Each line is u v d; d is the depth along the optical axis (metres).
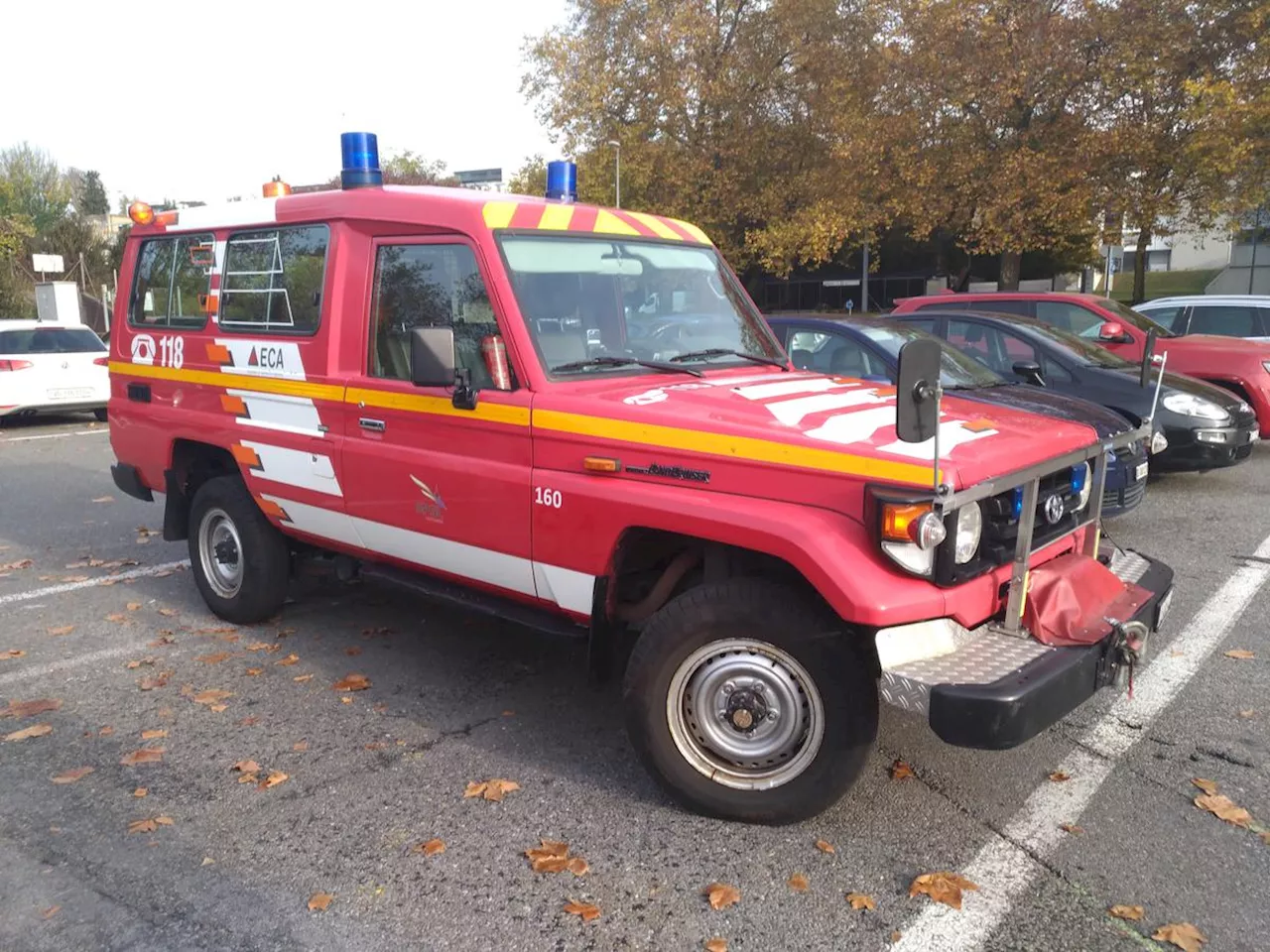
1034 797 3.81
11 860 3.43
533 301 4.09
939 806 3.74
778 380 4.38
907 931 3.02
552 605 4.10
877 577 3.13
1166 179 22.70
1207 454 8.77
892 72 24.77
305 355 4.91
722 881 3.28
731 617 3.44
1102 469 4.10
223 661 5.32
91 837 3.57
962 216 25.72
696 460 3.52
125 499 9.86
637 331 4.45
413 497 4.43
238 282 5.38
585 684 4.99
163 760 4.18
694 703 3.61
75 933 3.02
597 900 3.18
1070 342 8.95
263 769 4.08
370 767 4.10
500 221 4.18
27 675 5.15
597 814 3.71
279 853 3.46
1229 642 5.42
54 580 6.97
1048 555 3.76
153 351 6.02
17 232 34.22
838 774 3.40
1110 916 3.09
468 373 4.09
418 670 5.18
